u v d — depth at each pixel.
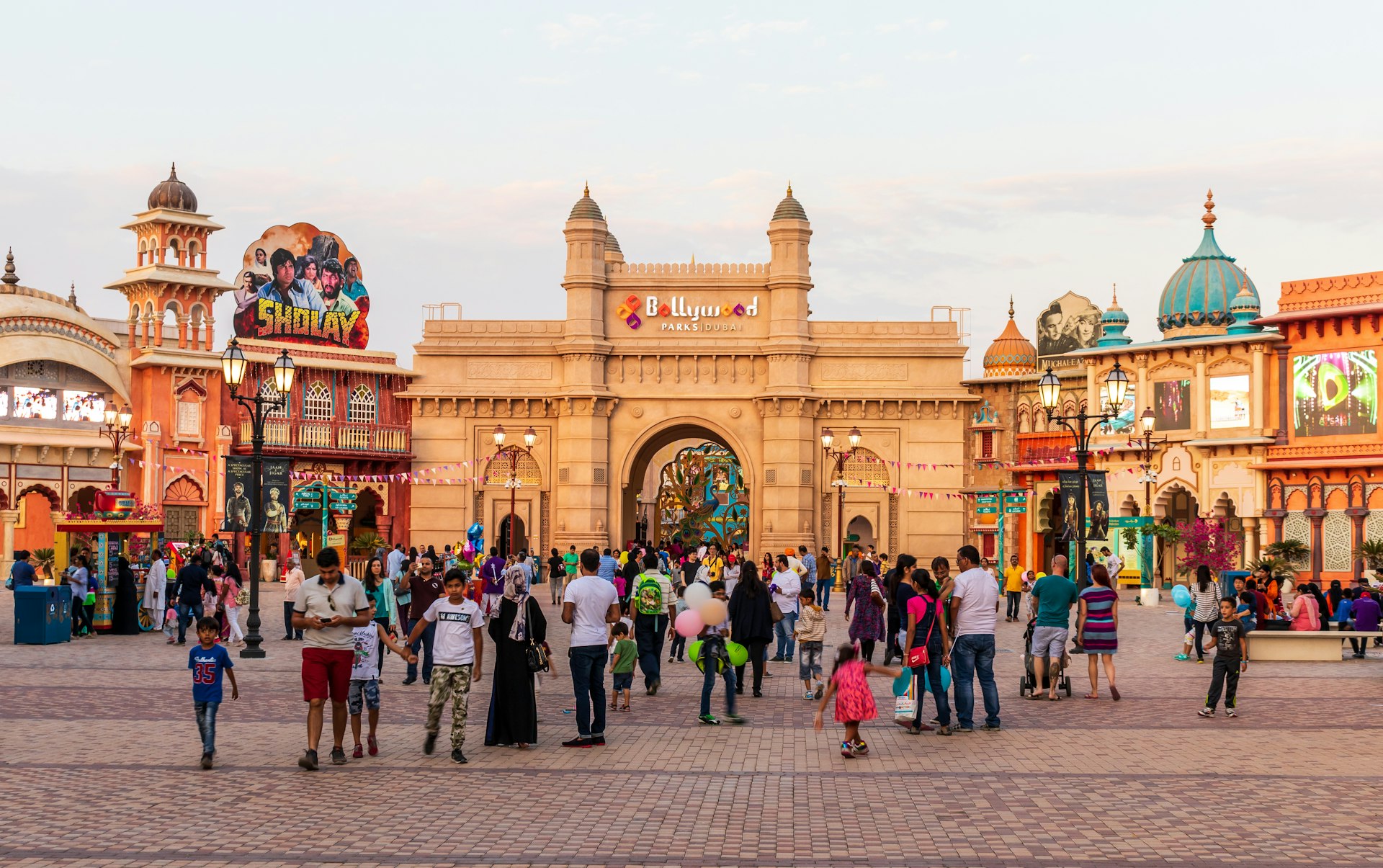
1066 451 57.12
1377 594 33.06
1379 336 46.66
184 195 57.19
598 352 59.41
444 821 11.95
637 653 21.30
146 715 18.09
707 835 11.50
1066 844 11.20
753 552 58.91
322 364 58.69
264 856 10.76
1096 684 20.86
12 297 51.09
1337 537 47.44
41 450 51.25
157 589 32.34
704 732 17.17
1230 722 18.05
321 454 57.72
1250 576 29.84
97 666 24.03
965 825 11.88
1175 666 25.55
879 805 12.70
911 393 59.31
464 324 61.19
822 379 59.91
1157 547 52.19
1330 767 14.58
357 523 64.56
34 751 15.28
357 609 14.66
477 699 20.61
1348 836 11.49
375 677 15.20
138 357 54.50
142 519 32.22
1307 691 21.69
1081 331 69.19
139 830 11.59
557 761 14.91
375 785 13.52
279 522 29.08
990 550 60.84
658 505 60.59
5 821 11.88
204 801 12.72
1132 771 14.38
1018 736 16.78
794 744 16.17
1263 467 49.16
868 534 61.06
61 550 54.06
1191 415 52.00
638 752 15.55
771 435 58.78
